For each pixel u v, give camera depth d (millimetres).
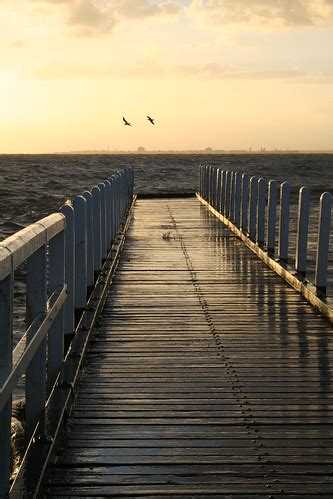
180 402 5020
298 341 6750
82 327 6484
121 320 7613
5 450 2818
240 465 3969
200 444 4262
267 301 8656
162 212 20938
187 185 55625
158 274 10602
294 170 90750
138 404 4973
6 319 2684
